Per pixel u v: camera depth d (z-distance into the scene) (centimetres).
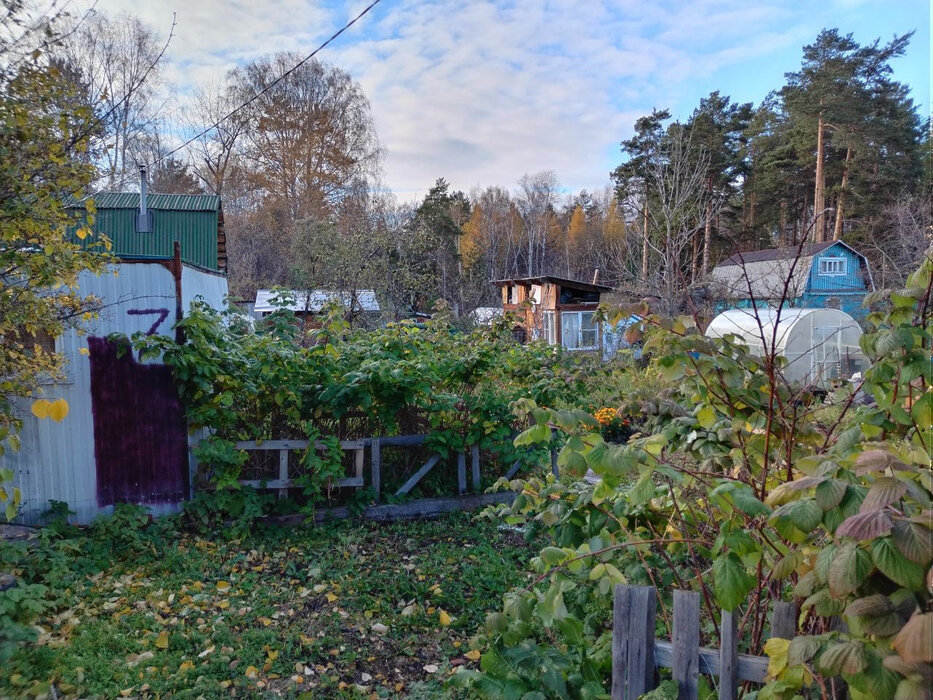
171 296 591
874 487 162
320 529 587
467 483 677
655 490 272
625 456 234
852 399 261
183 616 421
